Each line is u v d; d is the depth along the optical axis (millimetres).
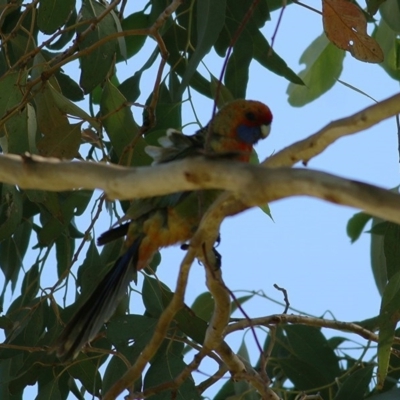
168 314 6559
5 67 10102
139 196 5473
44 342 9234
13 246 10453
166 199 7926
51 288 9047
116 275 8039
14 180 5703
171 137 8156
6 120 8469
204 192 7809
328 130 6043
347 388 9016
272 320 8781
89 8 8984
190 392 8633
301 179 4965
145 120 8688
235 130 8773
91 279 9367
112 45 8930
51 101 8922
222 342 7605
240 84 9477
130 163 8820
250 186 5078
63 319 9289
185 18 9969
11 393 9258
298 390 9844
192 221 7961
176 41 9953
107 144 10320
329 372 9812
